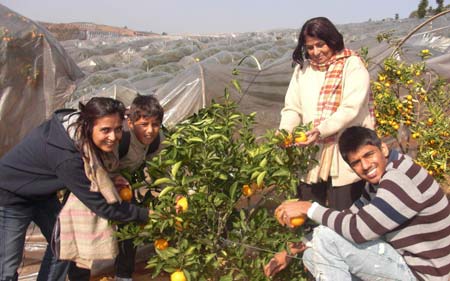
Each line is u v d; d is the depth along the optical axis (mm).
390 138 6426
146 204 2861
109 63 11734
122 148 2844
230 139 2771
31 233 4078
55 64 4961
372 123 3350
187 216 2496
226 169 2531
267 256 2645
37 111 4871
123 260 3357
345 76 3162
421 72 4719
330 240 2637
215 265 2562
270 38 18219
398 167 2498
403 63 4762
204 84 5055
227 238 2732
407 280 2602
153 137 2883
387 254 2609
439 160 4234
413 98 4777
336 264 2668
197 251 2639
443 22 15211
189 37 21016
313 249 2711
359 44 7004
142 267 3910
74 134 2553
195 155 2539
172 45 14180
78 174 2584
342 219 2555
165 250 2496
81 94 6680
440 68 6648
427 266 2537
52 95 4965
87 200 2635
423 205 2445
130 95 5215
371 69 5941
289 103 3551
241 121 3053
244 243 2621
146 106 2791
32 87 4824
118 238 3078
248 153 2627
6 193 2785
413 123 4641
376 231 2467
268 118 5602
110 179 2645
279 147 2801
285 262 2807
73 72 5391
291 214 2645
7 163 2760
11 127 4695
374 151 2545
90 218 2768
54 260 3057
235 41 15461
